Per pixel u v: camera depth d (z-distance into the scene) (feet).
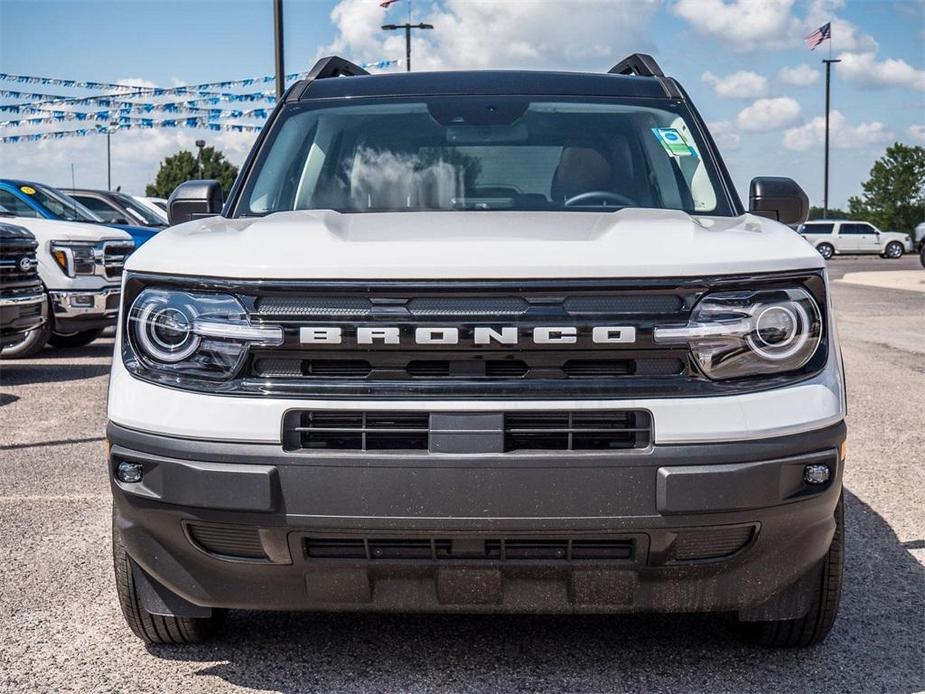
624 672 10.57
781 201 13.14
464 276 8.89
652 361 9.02
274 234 9.84
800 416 9.11
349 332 8.93
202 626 11.02
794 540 9.46
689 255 9.11
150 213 53.62
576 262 8.92
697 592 9.48
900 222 221.46
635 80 14.39
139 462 9.35
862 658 10.93
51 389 30.17
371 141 13.16
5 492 18.24
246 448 9.00
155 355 9.37
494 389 8.87
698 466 8.91
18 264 30.30
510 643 11.32
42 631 11.87
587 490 8.86
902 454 21.30
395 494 8.89
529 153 12.88
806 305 9.29
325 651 11.17
